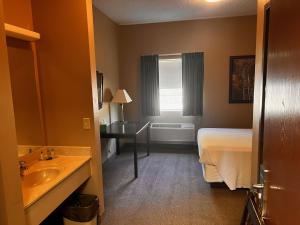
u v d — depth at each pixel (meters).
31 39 2.14
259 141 1.78
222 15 4.41
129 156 4.60
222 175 3.04
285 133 0.76
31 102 2.23
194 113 4.81
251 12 4.25
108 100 4.39
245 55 4.52
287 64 0.75
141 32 4.83
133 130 3.75
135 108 5.08
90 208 2.11
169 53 4.78
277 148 0.85
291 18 0.72
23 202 1.42
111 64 4.54
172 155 4.59
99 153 2.46
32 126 2.24
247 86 4.61
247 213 1.36
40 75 2.31
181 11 4.08
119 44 4.93
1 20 1.25
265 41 1.67
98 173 2.42
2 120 1.25
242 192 3.04
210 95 4.77
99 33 3.97
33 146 2.26
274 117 0.90
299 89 0.65
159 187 3.23
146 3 3.64
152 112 4.96
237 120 4.74
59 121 2.36
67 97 2.30
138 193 3.06
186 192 3.07
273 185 0.89
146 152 4.84
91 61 2.24
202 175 3.61
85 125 2.32
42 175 2.04
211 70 4.69
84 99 2.28
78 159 2.28
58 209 2.28
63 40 2.22
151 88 4.89
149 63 4.82
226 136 3.46
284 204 0.76
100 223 2.43
